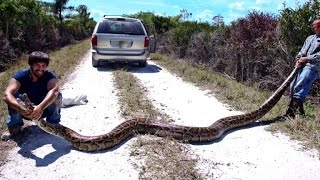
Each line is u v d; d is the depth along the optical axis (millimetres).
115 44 7898
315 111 4496
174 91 5930
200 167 2984
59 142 3438
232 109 4852
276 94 4340
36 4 13266
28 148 3301
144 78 7059
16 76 3311
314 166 3037
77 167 2961
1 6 9797
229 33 8859
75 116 4336
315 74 4184
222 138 3688
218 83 6371
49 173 2861
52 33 15555
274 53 6492
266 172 2928
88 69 8156
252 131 3904
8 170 2896
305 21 5645
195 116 4508
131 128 3586
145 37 8016
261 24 7305
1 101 4648
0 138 3510
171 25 15016
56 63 8773
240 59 7777
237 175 2867
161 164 2992
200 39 10000
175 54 11781
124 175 2836
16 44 11359
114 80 6691
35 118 3043
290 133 3773
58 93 3389
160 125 3588
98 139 3256
